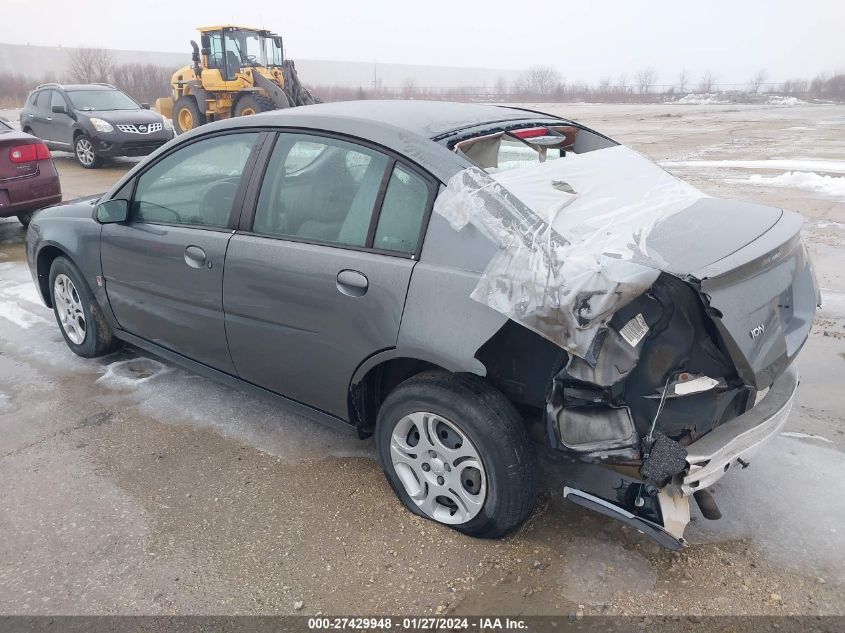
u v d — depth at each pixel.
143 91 49.19
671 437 2.32
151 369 4.26
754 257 2.25
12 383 4.06
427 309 2.45
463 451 2.54
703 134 19.20
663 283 2.18
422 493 2.76
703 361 2.28
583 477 3.03
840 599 2.34
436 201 2.49
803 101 58.88
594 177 2.87
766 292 2.32
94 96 13.02
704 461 2.19
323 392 2.96
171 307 3.49
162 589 2.44
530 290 2.18
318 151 2.88
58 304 4.36
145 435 3.47
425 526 2.75
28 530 2.75
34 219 4.38
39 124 13.27
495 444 2.41
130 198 3.63
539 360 2.36
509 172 2.66
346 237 2.75
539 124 3.20
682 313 2.22
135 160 14.02
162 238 3.41
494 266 2.29
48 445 3.38
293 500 2.94
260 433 3.50
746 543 2.61
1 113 31.86
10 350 4.55
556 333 2.13
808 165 11.76
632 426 2.22
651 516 2.23
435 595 2.39
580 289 2.07
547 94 73.19
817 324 4.72
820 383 3.88
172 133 13.14
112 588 2.45
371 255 2.64
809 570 2.47
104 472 3.15
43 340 4.73
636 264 2.09
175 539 2.70
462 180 2.47
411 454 2.74
